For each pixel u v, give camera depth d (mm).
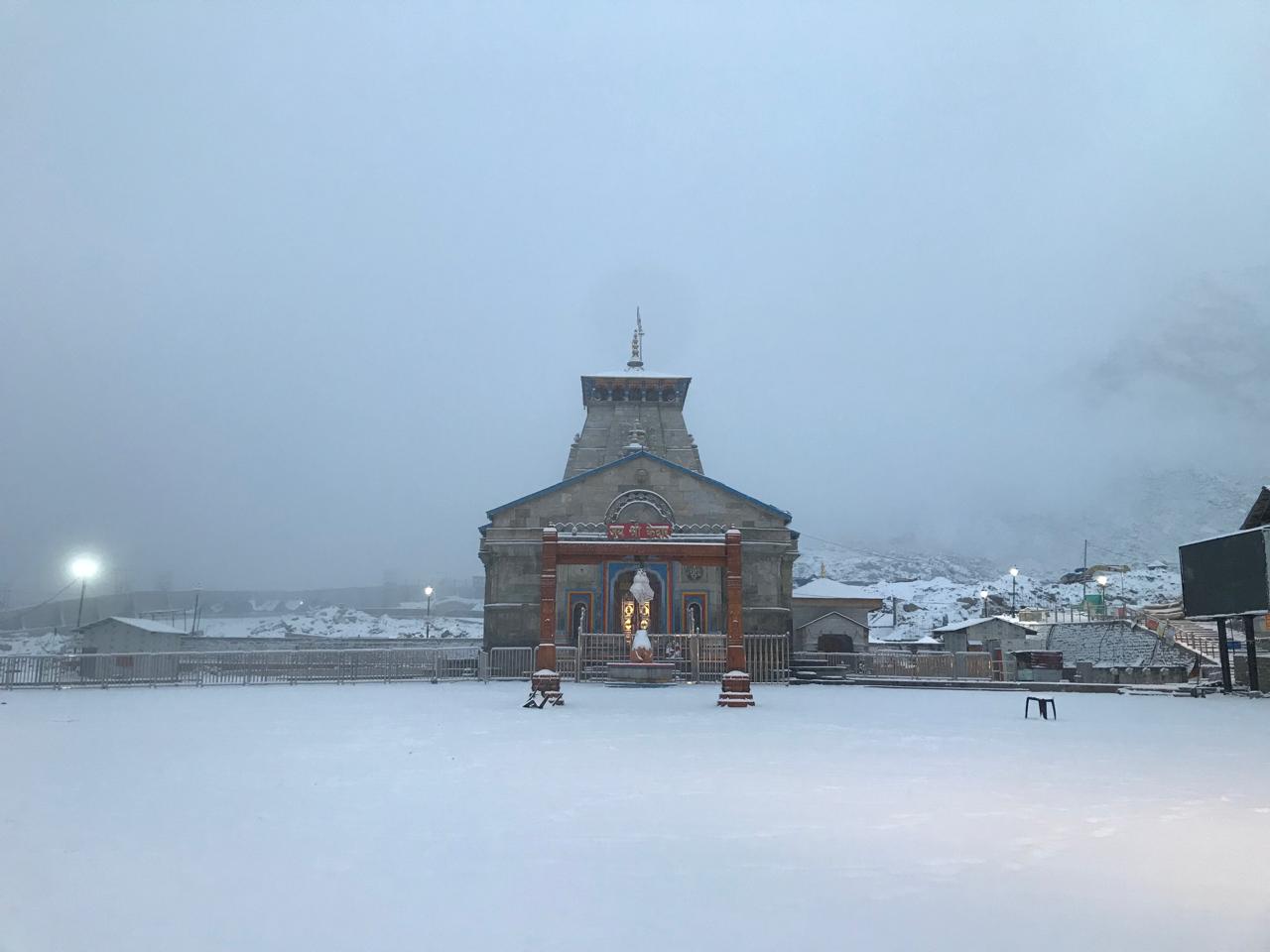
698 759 13797
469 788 10805
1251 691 36219
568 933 5484
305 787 10852
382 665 39250
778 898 6238
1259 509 36062
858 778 11836
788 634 43312
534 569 43844
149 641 67188
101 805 9633
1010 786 11281
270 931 5504
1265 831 8594
